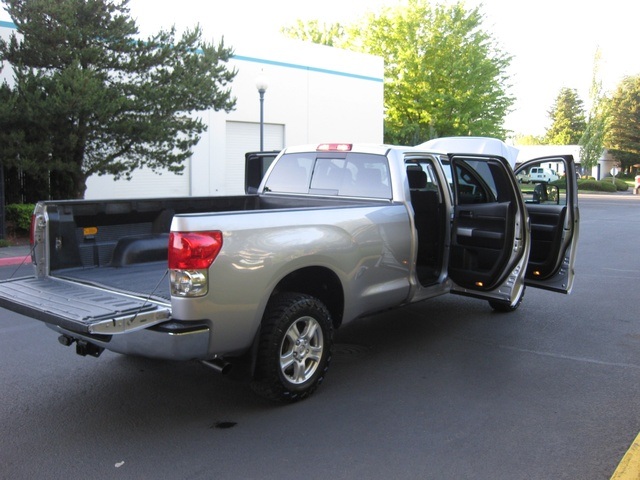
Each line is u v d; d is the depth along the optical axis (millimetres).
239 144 21422
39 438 3992
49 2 12750
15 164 12695
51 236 4957
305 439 3975
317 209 4707
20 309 4090
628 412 4430
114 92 13344
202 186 20203
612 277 10242
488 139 12648
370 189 5809
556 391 4855
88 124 13234
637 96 67125
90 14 13398
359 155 5980
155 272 5133
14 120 12344
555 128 83688
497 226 5914
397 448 3844
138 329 3740
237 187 21500
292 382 4508
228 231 3977
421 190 6320
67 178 14430
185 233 3811
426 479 3459
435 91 32375
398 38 32219
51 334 6461
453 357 5734
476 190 6668
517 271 6062
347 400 4652
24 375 5195
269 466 3613
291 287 4867
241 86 21094
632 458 3658
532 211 6812
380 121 26547
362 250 4992
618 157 70875
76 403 4590
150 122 13758
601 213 26062
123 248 5406
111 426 4184
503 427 4160
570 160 6348
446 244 6148
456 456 3736
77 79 12438
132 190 18469
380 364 5520
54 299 4176
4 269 10672
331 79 24172
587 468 3588
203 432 4086
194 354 3893
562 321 7129
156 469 3578
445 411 4441
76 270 5152
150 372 5293
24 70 12750
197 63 14797
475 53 31891
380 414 4383
